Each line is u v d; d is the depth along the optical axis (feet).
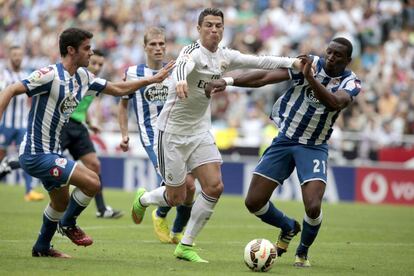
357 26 248.93
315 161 88.48
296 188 200.54
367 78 234.17
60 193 83.97
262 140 220.84
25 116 158.92
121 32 276.41
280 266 86.99
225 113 237.86
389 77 233.35
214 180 86.89
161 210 106.22
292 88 90.12
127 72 114.32
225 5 271.69
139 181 212.43
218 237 116.67
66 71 82.23
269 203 92.02
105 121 246.06
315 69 88.33
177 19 270.05
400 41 243.81
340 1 255.91
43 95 81.87
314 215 86.28
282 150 90.53
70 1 297.12
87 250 95.55
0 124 157.17
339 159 212.43
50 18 295.69
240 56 87.10
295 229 93.35
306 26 252.21
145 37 113.60
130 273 76.84
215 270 81.30
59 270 77.10
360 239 119.75
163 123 88.63
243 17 267.59
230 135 221.05
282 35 252.62
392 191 196.54
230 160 216.13
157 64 113.80
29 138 82.84
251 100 235.81
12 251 90.94
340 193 201.26
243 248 103.71
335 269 86.28
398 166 199.93
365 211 172.24
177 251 88.33
